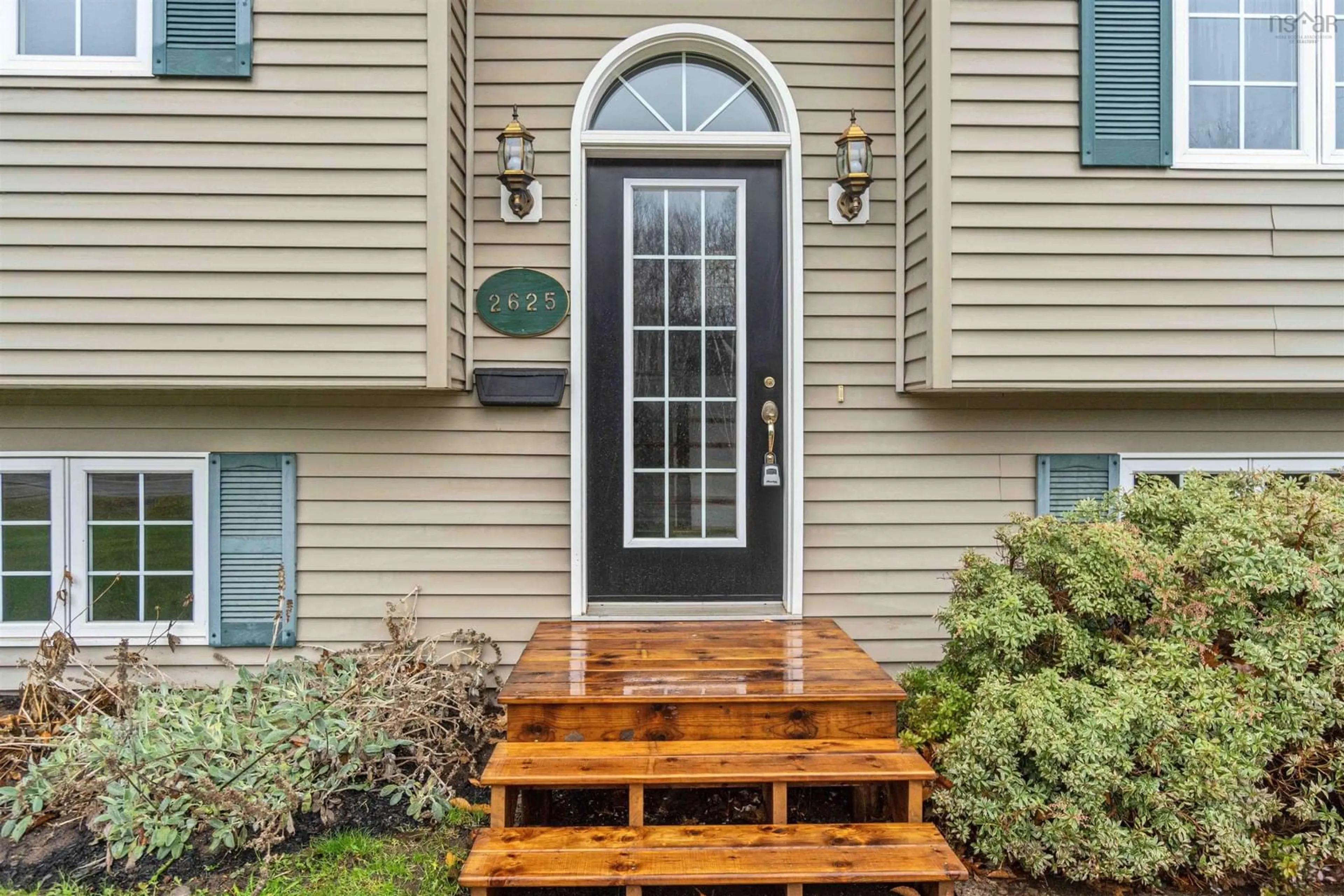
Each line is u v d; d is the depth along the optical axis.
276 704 2.96
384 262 3.05
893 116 3.54
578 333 3.46
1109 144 3.15
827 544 3.52
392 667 3.06
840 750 2.43
